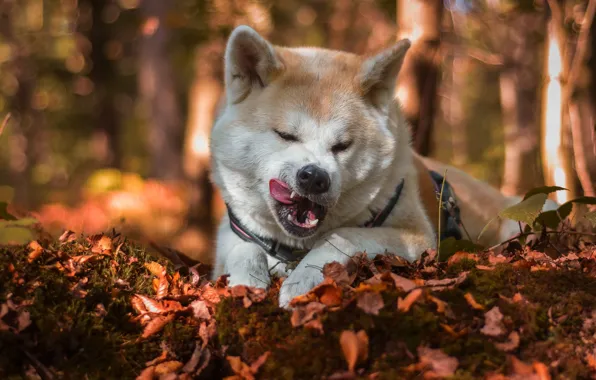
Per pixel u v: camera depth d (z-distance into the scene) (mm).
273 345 2842
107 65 20547
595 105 6367
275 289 3410
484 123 23688
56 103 23047
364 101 3873
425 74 7023
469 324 2824
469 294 2916
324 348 2752
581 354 2734
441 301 2846
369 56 3998
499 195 5324
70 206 10164
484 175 13289
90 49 20375
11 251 3318
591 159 6023
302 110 3697
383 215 3902
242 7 9930
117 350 2951
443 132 25938
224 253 4047
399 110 4250
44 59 20719
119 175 10836
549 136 6152
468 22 12961
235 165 3785
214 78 11781
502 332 2766
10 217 3518
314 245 3641
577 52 6078
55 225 7914
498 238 4926
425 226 4039
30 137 21359
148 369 2850
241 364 2787
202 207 11523
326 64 3938
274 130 3707
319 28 17203
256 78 3861
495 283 3094
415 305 2848
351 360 2631
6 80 21859
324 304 2957
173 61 14102
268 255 3928
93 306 3109
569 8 7000
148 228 9633
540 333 2828
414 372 2609
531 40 12188
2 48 20562
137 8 13242
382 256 3480
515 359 2605
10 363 2762
